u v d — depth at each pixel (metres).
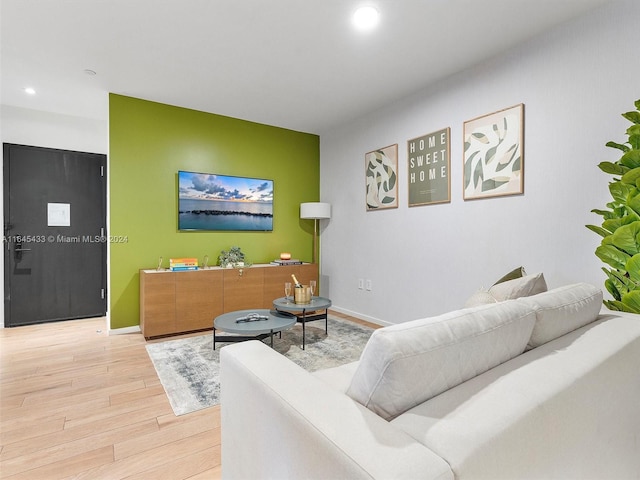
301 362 2.69
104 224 4.33
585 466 0.98
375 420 0.73
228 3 2.14
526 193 2.53
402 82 3.23
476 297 1.82
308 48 2.65
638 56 1.98
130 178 3.58
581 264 2.24
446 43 2.57
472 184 2.89
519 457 0.72
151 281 3.33
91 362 2.73
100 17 2.27
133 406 2.04
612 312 1.63
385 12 2.21
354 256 4.29
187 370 2.56
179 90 3.43
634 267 1.65
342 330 3.63
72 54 2.74
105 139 4.32
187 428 1.82
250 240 4.39
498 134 2.69
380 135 3.88
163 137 3.76
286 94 3.53
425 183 3.33
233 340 3.13
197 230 3.98
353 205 4.31
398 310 3.65
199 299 3.59
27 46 2.62
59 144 4.05
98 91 3.45
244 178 4.29
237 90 3.43
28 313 3.89
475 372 0.92
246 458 1.02
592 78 2.17
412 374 0.78
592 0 2.08
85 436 1.74
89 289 4.23
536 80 2.46
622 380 1.14
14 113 3.81
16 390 2.24
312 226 4.93
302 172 4.83
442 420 0.72
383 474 0.56
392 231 3.72
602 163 1.79
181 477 1.46
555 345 1.15
